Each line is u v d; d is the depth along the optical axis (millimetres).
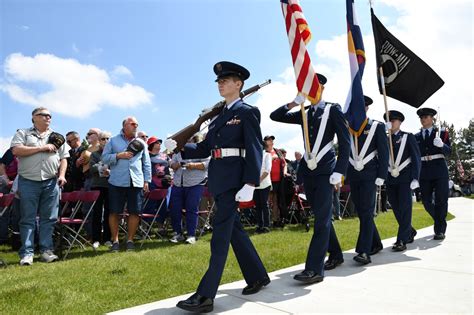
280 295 3525
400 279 3990
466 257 4988
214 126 3561
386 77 6707
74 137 7863
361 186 5066
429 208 6812
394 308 3107
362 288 3695
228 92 3574
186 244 6684
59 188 6020
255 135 3365
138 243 7262
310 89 4172
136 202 6598
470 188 31562
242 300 3402
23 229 5512
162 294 3721
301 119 4602
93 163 7219
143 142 6750
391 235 7316
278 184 9547
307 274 3852
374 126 5148
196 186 7211
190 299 3053
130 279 4172
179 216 7359
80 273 4391
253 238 6949
